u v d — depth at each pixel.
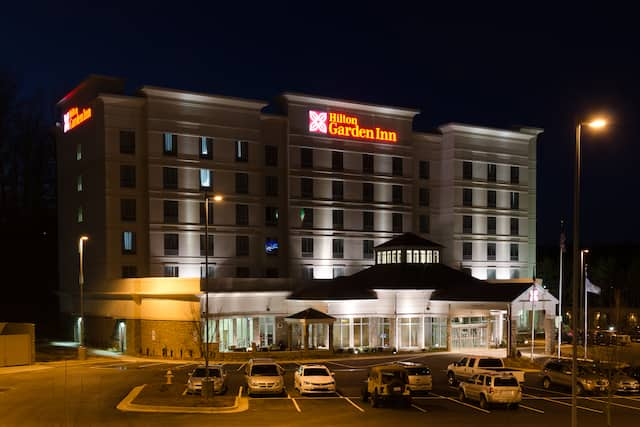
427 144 84.12
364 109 79.06
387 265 71.44
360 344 65.00
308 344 63.16
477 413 32.41
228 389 40.00
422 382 38.56
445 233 83.50
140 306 62.06
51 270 90.69
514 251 87.75
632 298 103.56
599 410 33.88
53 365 52.22
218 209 69.81
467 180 84.06
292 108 74.69
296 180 74.38
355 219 77.81
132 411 31.81
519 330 82.38
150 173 66.19
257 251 72.00
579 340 74.00
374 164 79.38
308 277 74.50
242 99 71.00
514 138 88.25
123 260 66.00
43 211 95.19
